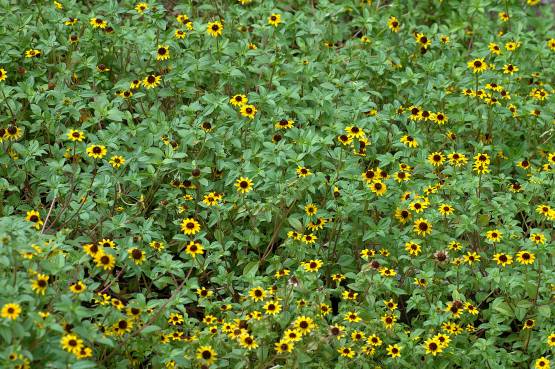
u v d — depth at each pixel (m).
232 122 6.91
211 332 5.05
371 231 6.03
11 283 4.45
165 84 7.26
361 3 8.95
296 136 6.56
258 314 5.01
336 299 6.16
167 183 6.50
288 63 7.88
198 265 5.80
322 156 6.61
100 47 7.45
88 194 6.14
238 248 5.98
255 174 6.21
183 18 7.67
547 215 6.13
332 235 6.05
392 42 8.52
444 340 5.24
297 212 6.34
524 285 5.53
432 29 8.54
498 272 5.64
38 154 6.12
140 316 5.00
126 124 7.15
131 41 7.45
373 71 7.87
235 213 6.16
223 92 7.43
